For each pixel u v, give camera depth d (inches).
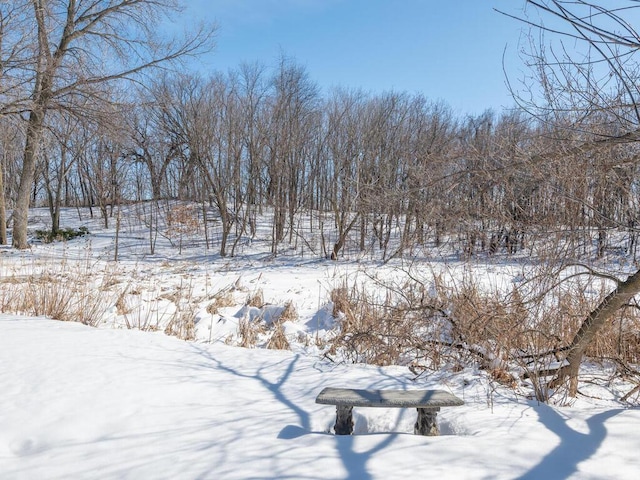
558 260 194.9
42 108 817.5
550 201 191.9
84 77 832.3
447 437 134.6
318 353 261.3
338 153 1037.8
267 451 124.6
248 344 282.4
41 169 1456.7
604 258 209.5
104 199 1429.6
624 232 185.3
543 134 174.9
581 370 218.2
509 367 207.9
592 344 224.8
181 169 1507.1
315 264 861.2
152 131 1268.5
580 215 187.0
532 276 206.4
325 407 159.3
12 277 449.7
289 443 129.6
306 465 116.2
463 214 204.4
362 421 160.1
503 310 213.0
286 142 1165.1
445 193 199.9
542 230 194.4
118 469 118.1
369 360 242.5
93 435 140.3
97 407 155.6
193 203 1443.2
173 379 183.5
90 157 1476.4
